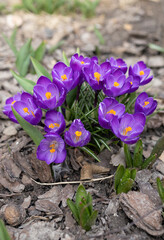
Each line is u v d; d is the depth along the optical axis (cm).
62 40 127
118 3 171
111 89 62
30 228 60
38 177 67
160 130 82
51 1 150
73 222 61
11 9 157
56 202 64
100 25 143
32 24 141
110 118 60
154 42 125
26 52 98
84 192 58
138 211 59
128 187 62
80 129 61
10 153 72
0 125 81
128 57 115
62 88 61
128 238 58
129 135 62
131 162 67
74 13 158
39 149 61
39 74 72
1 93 90
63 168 68
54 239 58
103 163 69
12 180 67
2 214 62
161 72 105
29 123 62
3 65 104
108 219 61
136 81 65
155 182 66
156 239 58
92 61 65
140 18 149
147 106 65
